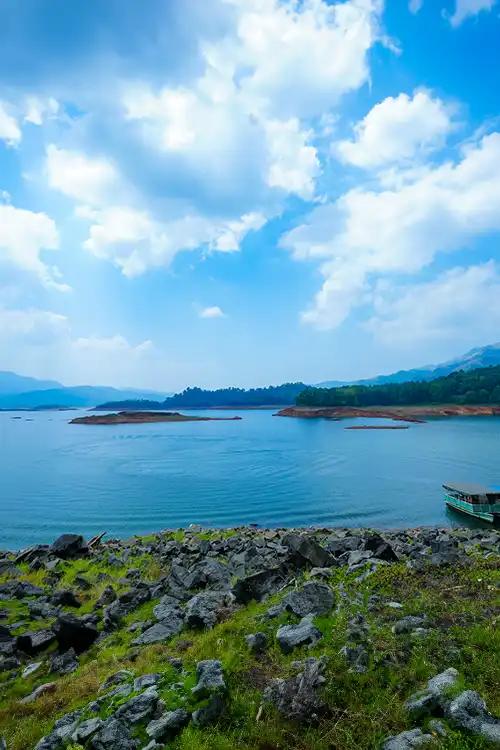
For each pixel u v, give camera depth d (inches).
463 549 920.3
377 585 566.9
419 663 375.2
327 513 1815.9
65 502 2016.5
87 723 348.5
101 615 642.8
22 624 616.4
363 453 3467.0
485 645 395.5
